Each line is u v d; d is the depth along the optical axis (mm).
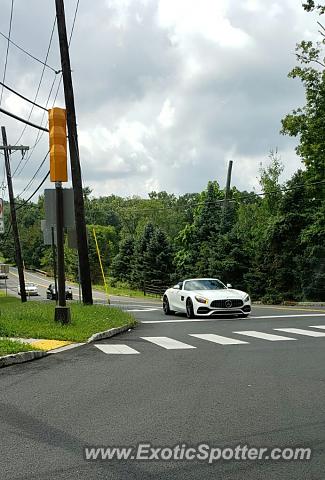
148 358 10102
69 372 8734
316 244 36906
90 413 6254
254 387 7520
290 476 4379
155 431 5551
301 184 39969
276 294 38656
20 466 4621
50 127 14648
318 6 31484
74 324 14438
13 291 85875
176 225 104812
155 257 67062
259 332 14297
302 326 15766
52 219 14953
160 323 17594
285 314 20250
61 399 6930
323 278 35688
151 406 6535
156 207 114875
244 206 55312
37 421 5957
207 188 61656
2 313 16562
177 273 64625
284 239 40188
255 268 41969
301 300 37688
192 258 59500
